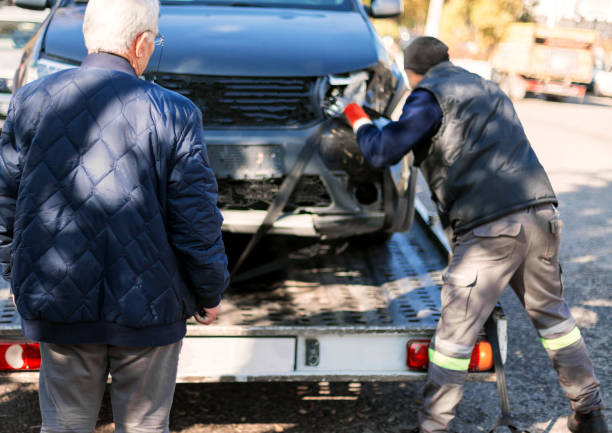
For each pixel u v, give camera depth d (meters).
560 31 16.47
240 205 3.37
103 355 2.05
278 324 2.82
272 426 3.10
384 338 2.76
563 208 7.15
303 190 3.38
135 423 2.11
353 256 3.73
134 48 2.05
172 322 2.04
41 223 1.95
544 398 3.46
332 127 3.36
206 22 3.78
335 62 3.44
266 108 3.36
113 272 1.94
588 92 18.30
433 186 2.80
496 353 2.77
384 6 4.73
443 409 2.73
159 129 1.95
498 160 2.67
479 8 27.42
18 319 2.69
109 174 1.93
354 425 3.14
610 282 5.16
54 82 1.99
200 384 3.45
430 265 3.61
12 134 2.03
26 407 3.21
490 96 2.72
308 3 4.36
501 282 2.69
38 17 7.08
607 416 3.28
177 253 2.04
